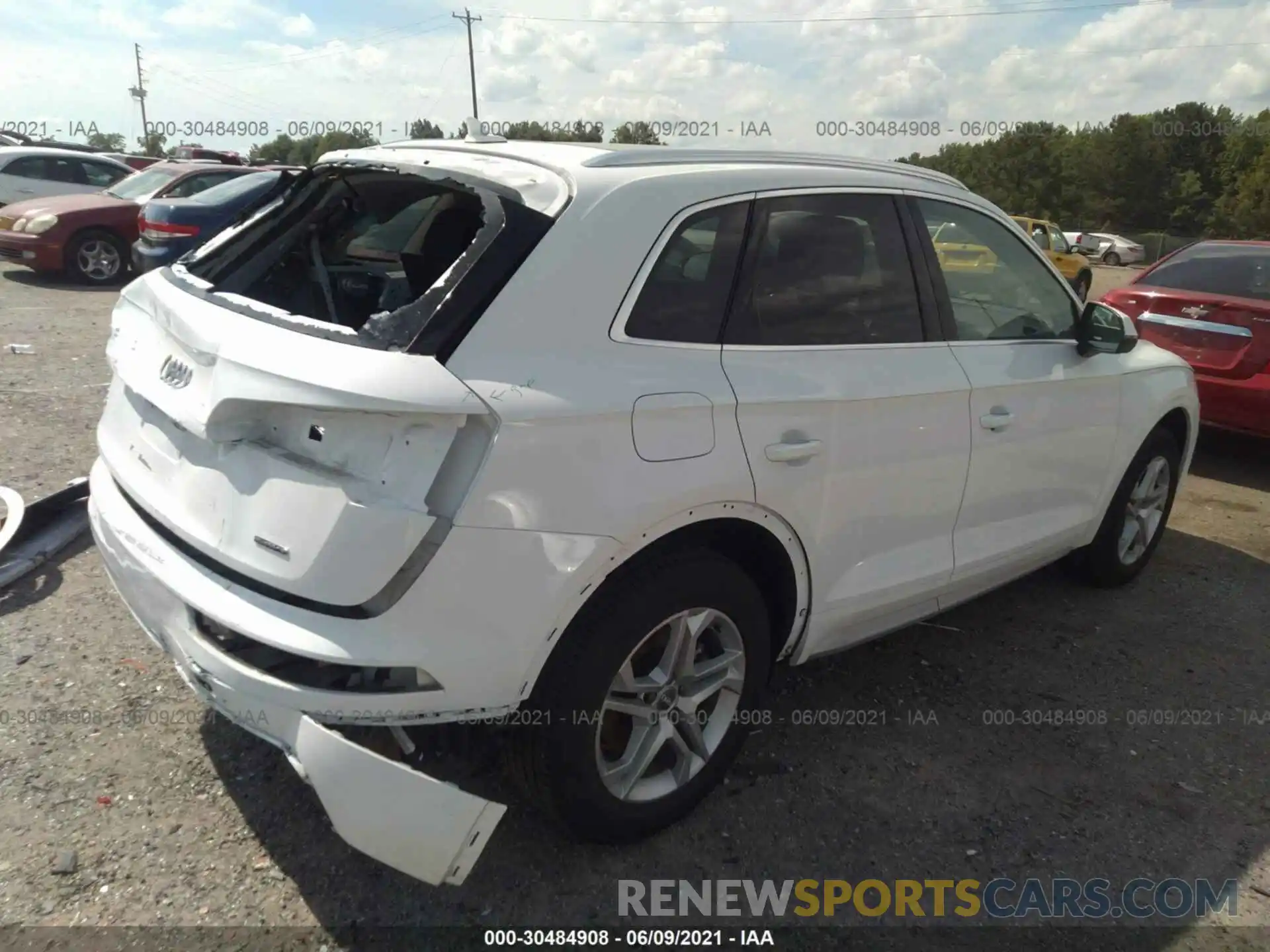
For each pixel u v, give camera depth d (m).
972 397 3.29
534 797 2.50
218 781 2.87
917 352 3.15
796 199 2.90
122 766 2.90
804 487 2.75
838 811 2.93
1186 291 6.82
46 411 6.34
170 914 2.38
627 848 2.72
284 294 3.08
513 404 2.14
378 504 2.06
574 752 2.40
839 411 2.81
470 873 2.52
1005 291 3.66
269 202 3.25
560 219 2.38
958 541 3.44
